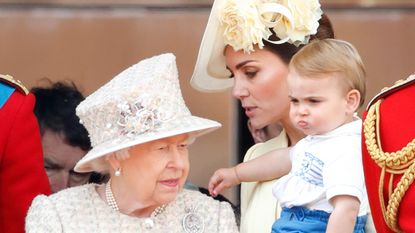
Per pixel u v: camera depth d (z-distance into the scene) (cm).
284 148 1650
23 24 2228
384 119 1429
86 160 1450
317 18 1642
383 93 1441
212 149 2188
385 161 1402
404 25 2253
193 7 2236
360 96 1540
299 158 1552
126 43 2230
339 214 1494
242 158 2192
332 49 1534
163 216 1488
